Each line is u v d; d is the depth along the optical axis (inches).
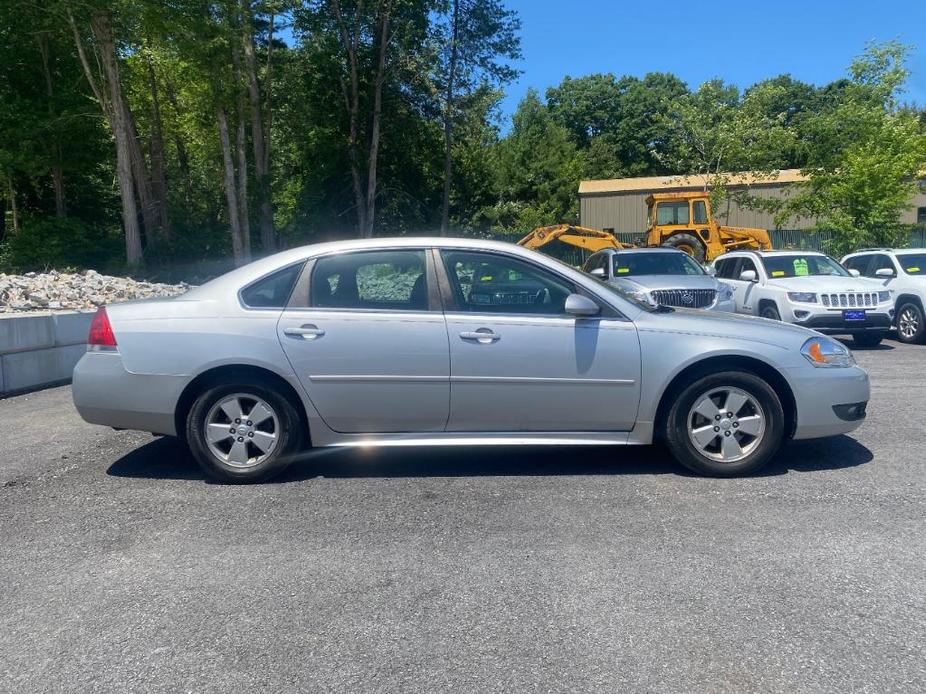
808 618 132.6
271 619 135.0
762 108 1204.5
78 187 1403.8
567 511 185.5
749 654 121.6
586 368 203.8
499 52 1417.3
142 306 211.0
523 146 2395.4
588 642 125.8
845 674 115.9
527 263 210.5
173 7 960.3
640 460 227.6
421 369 203.3
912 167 968.9
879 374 385.7
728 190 1208.8
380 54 1390.3
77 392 208.2
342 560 159.2
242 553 163.3
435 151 1558.8
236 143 1317.7
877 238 986.1
